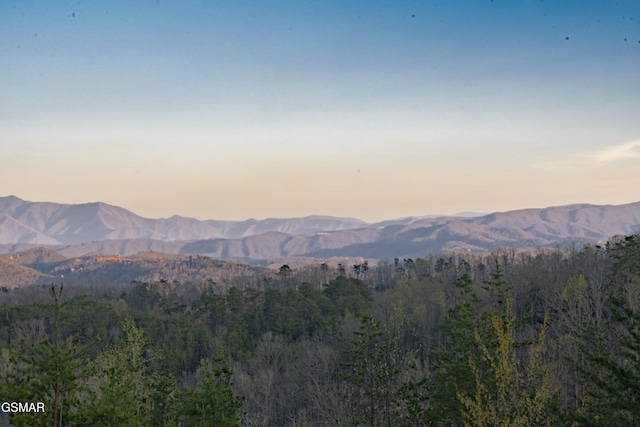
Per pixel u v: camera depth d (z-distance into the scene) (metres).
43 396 17.81
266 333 75.19
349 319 72.06
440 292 77.44
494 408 21.23
